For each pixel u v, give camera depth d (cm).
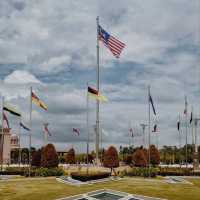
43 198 3156
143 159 6806
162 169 7238
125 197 3184
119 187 3962
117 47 4681
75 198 3120
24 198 3186
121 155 12625
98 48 5538
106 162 5962
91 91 4903
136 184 4334
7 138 11312
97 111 5647
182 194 3425
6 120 6016
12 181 4862
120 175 5569
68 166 8575
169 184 4406
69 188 3916
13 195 3384
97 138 5916
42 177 5619
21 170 6519
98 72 5528
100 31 4909
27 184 4431
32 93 5684
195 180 5275
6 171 6322
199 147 10350
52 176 5850
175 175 6334
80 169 6688
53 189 3822
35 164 7206
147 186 4094
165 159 13625
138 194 3409
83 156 12088
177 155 13575
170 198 3188
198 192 3591
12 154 13612
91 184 4347
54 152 6306
